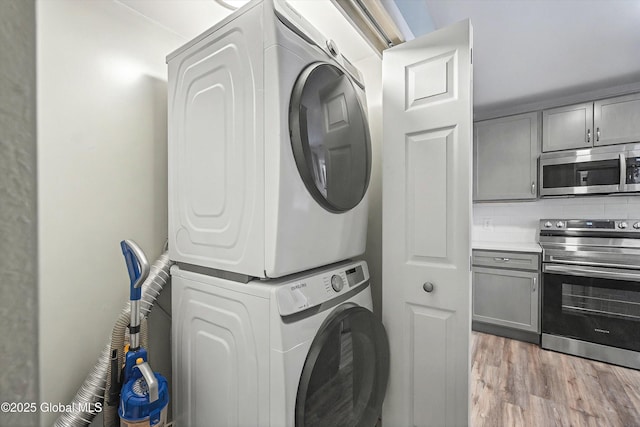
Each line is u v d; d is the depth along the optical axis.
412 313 1.37
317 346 0.94
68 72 1.11
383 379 1.31
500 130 3.26
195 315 1.10
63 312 1.09
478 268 3.16
